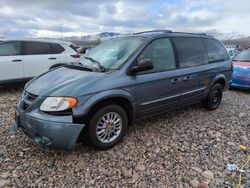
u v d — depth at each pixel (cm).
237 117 530
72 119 306
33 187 273
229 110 581
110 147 359
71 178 291
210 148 377
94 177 294
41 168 309
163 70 413
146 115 404
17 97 660
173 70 429
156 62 407
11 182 280
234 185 286
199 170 314
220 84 574
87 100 315
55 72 389
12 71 709
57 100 306
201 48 508
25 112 324
